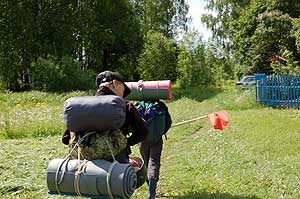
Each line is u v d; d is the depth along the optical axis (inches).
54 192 181.6
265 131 509.4
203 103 954.7
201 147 437.1
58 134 569.6
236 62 1828.2
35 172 345.7
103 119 175.8
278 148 413.1
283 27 1566.2
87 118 176.9
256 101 866.8
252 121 597.9
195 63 1414.9
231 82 1769.2
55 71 1366.9
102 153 179.0
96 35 1622.8
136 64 1818.4
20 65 1537.9
